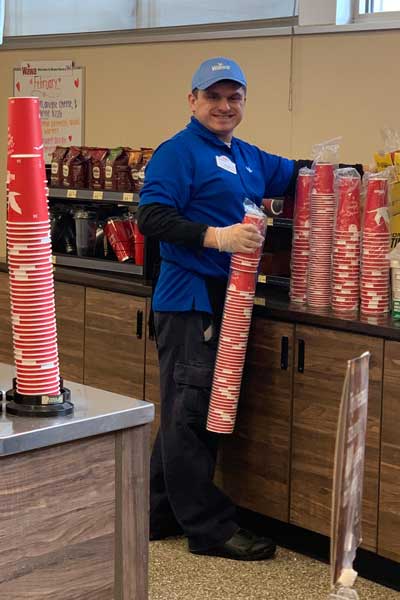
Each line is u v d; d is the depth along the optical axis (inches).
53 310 64.5
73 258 171.6
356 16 159.2
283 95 162.7
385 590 122.3
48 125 205.0
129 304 152.2
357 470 46.2
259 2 173.0
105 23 197.9
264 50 164.7
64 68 200.8
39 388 64.0
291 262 137.0
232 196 127.9
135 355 152.1
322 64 156.9
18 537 62.1
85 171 172.1
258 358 133.5
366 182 127.8
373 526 122.0
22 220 62.4
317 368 126.4
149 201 125.0
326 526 127.0
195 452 130.0
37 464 62.3
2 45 213.8
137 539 70.1
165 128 183.0
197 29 182.9
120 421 66.4
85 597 67.0
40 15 208.8
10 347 179.8
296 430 129.9
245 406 135.8
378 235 125.2
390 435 119.1
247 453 136.4
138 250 161.0
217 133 129.1
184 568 128.6
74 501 65.2
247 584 123.6
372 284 125.7
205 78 125.0
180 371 128.5
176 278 128.1
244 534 133.0
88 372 161.5
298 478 130.3
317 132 158.9
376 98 150.7
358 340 121.4
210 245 122.1
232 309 125.6
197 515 131.4
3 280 179.3
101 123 195.0
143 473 69.8
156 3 189.3
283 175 138.3
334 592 45.8
